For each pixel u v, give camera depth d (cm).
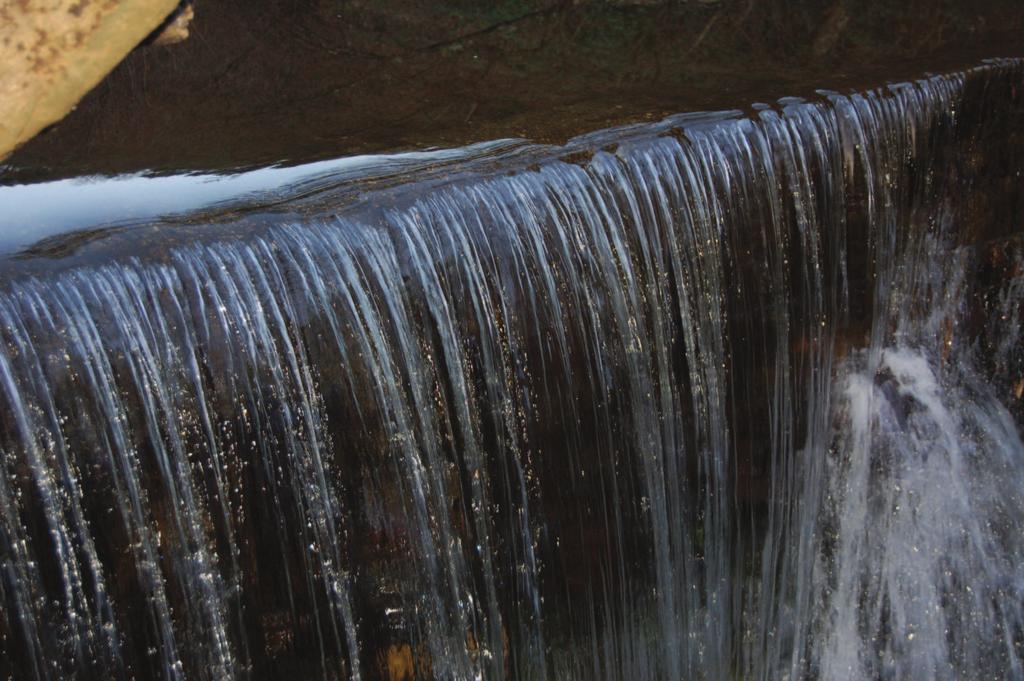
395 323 307
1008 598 451
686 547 386
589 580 362
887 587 438
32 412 260
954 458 446
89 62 402
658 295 356
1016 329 466
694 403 373
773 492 408
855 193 403
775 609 421
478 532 333
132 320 274
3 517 258
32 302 266
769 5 507
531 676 357
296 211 313
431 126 394
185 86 429
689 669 400
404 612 324
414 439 314
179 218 308
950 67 435
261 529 294
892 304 428
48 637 268
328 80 441
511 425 332
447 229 319
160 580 281
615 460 357
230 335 284
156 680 286
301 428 295
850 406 422
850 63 459
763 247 380
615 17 500
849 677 435
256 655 300
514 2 509
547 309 333
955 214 437
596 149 359
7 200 325
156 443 276
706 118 387
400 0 505
